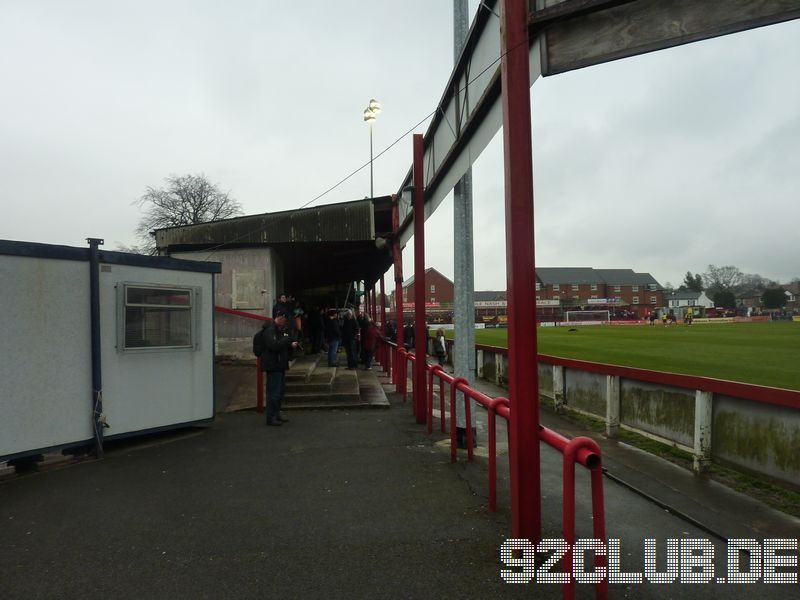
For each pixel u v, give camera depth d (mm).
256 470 6113
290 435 7930
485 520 4457
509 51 3508
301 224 14227
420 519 4496
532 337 3520
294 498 5098
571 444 3004
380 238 13953
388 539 4090
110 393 7266
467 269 7129
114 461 6668
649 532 4359
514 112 3510
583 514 4742
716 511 4840
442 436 7773
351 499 5043
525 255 3516
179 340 8141
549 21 3406
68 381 6766
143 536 4238
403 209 12516
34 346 6473
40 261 6582
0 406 6148
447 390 13820
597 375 9555
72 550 3990
